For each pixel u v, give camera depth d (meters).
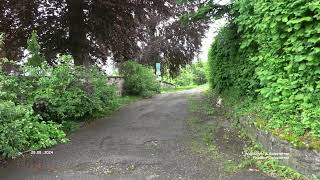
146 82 20.19
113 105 13.83
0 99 7.74
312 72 6.19
